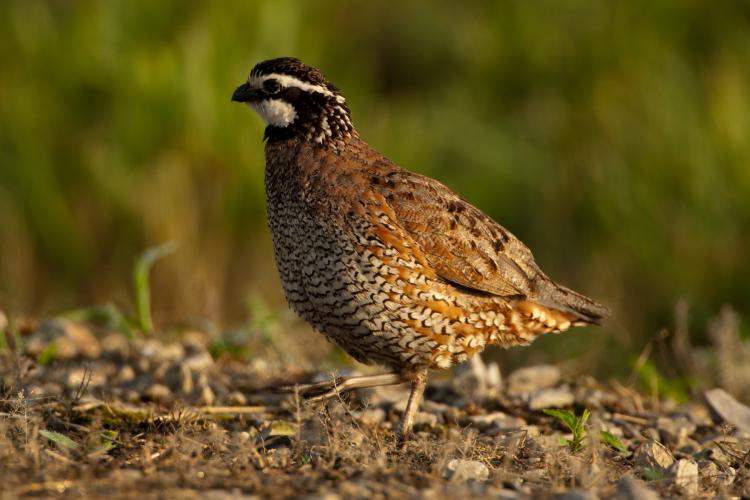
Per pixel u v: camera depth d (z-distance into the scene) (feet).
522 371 36.32
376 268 29.09
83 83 55.36
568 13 60.95
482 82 62.80
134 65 54.49
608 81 58.54
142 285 40.93
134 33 55.72
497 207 58.95
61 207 53.62
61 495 21.75
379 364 30.89
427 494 22.20
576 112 58.70
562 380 36.81
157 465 24.56
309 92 30.91
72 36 55.77
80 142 54.44
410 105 66.44
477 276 30.19
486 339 31.09
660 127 55.93
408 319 29.43
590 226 56.29
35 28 56.13
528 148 59.62
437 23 71.15
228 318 53.21
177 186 53.21
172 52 54.85
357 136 31.68
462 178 60.03
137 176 53.62
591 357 47.16
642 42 58.18
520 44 61.52
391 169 30.76
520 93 61.98
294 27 56.90
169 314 50.44
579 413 33.04
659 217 54.65
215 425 27.89
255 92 31.50
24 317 42.55
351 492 22.38
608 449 28.07
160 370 34.42
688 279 53.52
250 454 25.34
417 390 30.40
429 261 29.71
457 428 29.96
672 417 32.78
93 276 53.83
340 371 35.53
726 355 39.73
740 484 25.41
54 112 54.90
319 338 43.52
